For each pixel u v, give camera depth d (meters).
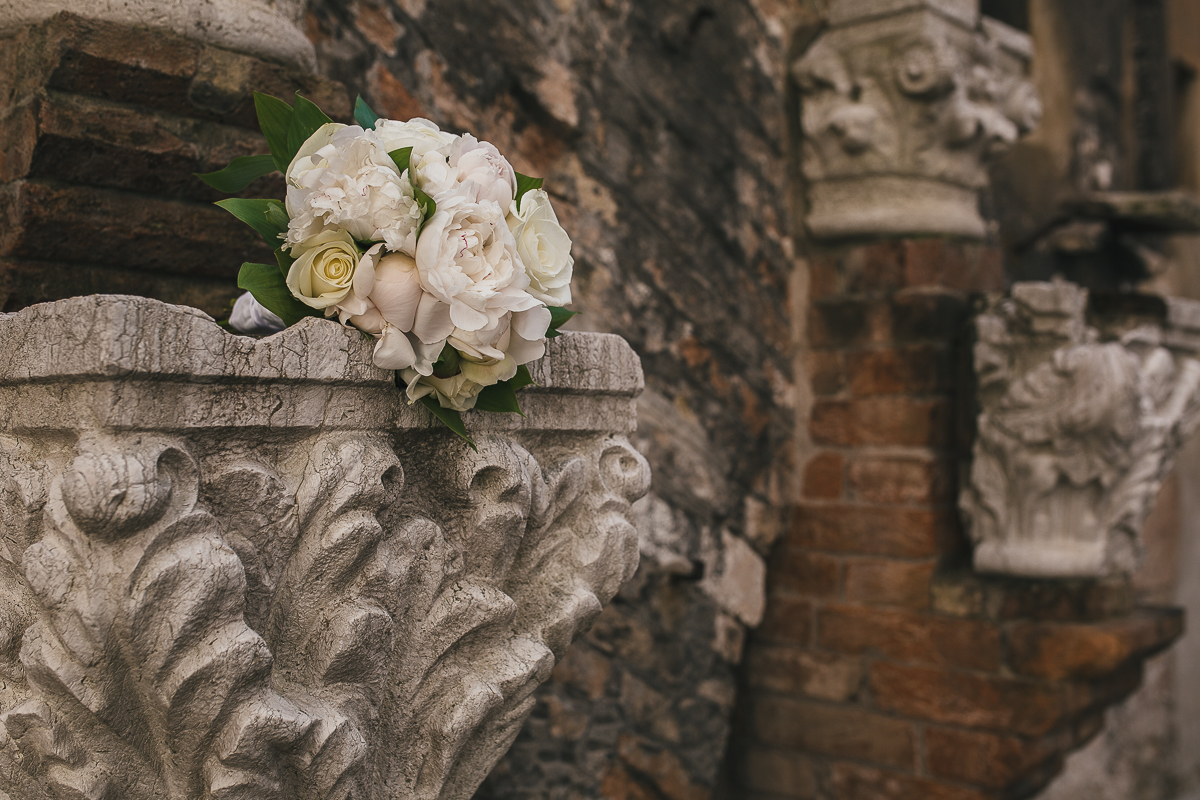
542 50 1.95
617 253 2.11
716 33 2.38
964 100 2.39
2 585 0.82
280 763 0.81
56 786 0.75
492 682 0.97
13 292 1.06
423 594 0.92
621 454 1.13
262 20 1.21
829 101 2.52
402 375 0.86
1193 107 4.53
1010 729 2.26
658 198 2.21
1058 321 2.16
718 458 2.36
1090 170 3.62
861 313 2.52
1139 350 2.32
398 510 0.92
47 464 0.78
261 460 0.81
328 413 0.84
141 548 0.71
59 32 1.04
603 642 2.08
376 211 0.81
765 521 2.52
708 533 2.34
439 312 0.83
